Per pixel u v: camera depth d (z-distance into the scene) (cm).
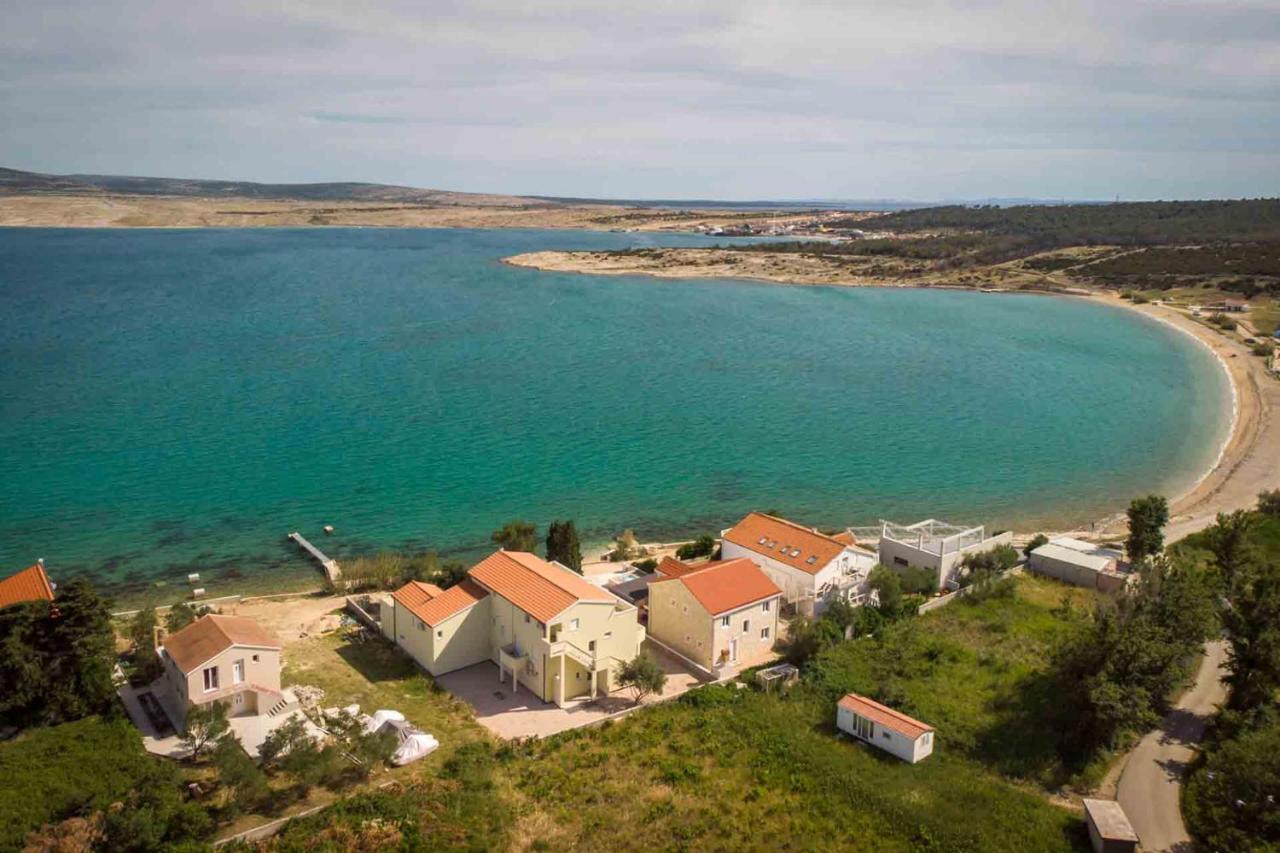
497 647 6006
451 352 17100
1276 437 12588
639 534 8719
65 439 11150
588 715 5419
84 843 3881
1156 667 5216
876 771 4869
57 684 4988
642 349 17988
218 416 12294
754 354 17875
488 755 4916
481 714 5409
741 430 12412
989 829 4375
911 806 4531
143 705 5259
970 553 7581
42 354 16000
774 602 6322
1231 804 4406
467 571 6662
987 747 5100
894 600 6625
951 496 10100
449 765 4778
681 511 9362
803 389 14988
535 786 4666
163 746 4856
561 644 5475
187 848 3922
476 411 12900
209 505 9150
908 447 11900
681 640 6238
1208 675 5869
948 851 4225
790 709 5491
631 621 5881
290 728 4681
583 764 4881
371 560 7688
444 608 5888
